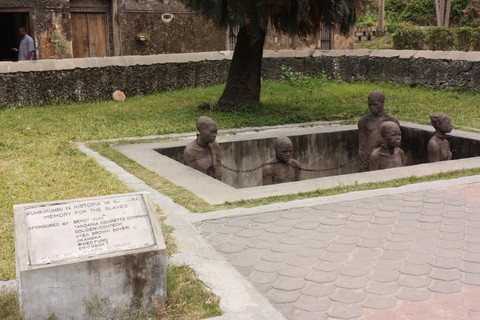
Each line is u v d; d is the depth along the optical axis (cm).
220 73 1808
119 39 1719
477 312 366
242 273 429
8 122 1097
